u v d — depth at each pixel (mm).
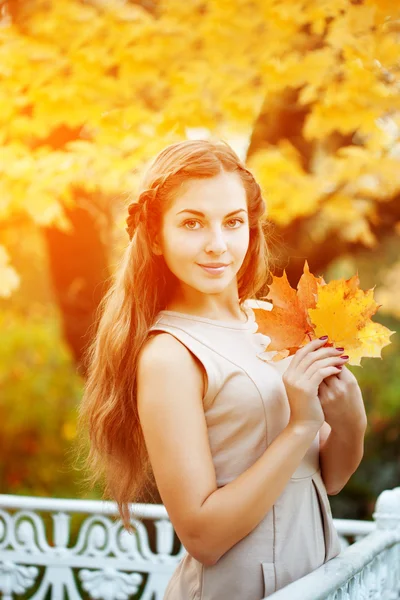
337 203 4031
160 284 1709
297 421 1482
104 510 3342
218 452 1552
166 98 4125
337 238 4594
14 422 6613
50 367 6930
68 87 3955
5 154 4008
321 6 3721
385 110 3807
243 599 1541
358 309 1543
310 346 1539
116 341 1669
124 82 4000
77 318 4875
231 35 3887
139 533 3389
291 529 1583
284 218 4070
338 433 1646
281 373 1669
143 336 1637
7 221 4816
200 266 1569
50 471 6570
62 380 6891
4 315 8336
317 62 3785
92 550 3418
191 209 1554
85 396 1790
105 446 1723
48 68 3949
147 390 1518
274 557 1554
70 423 6684
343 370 1590
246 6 3873
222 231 1576
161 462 1468
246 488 1418
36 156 4168
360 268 6578
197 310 1670
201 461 1461
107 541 3412
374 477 6043
